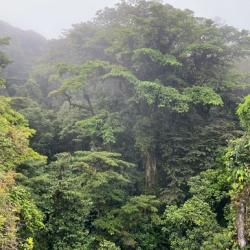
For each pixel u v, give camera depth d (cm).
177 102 2938
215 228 2147
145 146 2928
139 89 2908
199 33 3375
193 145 2909
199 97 3000
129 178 2842
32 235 1881
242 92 3503
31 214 1706
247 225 1432
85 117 3403
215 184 2317
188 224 2241
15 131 1873
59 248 2033
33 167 2317
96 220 2398
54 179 2239
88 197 2366
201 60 3409
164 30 3294
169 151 2948
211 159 2786
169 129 3125
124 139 3219
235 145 1562
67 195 2122
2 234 1271
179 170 2809
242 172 1408
